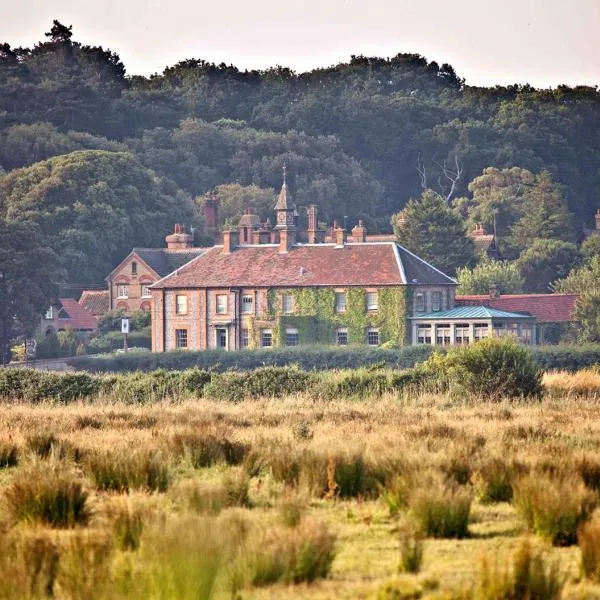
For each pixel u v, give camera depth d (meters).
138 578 66.56
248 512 91.81
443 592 67.75
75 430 154.75
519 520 89.44
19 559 69.00
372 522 90.94
